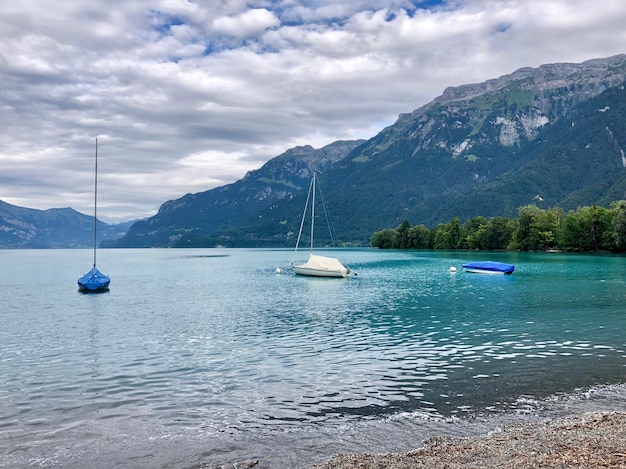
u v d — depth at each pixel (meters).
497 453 14.15
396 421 17.47
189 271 112.50
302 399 20.14
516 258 132.38
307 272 87.50
